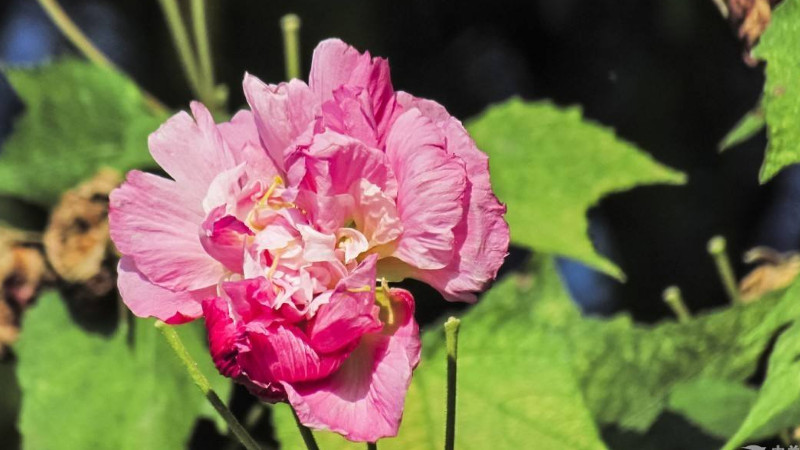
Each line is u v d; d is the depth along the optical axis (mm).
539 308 924
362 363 704
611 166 944
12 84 941
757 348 885
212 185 721
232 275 725
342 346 699
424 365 850
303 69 1243
